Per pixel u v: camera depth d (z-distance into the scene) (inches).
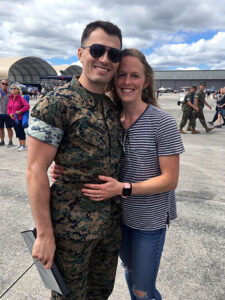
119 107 52.1
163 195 50.3
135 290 54.8
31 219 108.5
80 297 46.8
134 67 46.2
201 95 310.8
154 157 47.4
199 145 251.8
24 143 231.3
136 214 49.8
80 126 39.7
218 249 90.1
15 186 143.6
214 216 113.1
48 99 38.6
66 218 42.3
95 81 42.2
